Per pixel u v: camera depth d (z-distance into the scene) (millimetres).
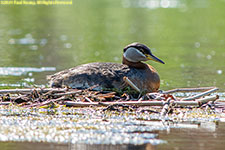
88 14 42781
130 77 13586
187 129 10359
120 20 39781
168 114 11711
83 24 37156
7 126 10352
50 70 19562
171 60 23484
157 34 33344
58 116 11312
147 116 11508
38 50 25766
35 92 12711
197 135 9883
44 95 12656
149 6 50031
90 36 31719
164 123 10891
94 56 23953
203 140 9523
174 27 37000
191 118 11445
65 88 12867
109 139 9484
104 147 8945
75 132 9961
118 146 9031
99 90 13328
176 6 50219
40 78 17438
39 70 19531
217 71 20094
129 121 10961
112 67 13812
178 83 17109
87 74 13336
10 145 9000
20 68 19984
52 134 9789
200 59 23812
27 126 10383
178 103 12164
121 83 13453
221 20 40906
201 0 54594
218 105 12586
